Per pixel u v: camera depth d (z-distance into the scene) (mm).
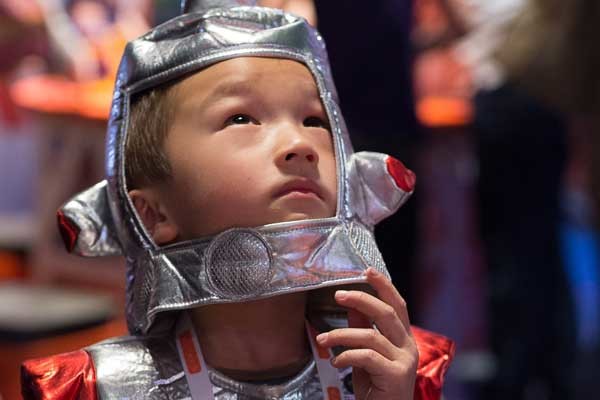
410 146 2359
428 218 3377
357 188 1158
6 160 3562
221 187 1074
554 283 2969
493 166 2893
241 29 1137
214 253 1070
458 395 3211
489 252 2988
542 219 2930
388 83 2281
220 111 1095
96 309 2477
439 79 3373
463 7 3289
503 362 2965
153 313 1088
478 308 3432
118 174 1142
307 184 1083
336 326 1194
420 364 1181
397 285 2447
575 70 2490
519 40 2660
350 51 2229
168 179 1110
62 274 3033
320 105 1152
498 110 2834
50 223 3047
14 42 2971
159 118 1124
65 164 3035
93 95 3039
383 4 2230
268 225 1066
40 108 3002
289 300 1136
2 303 2461
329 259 1076
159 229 1122
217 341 1132
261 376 1131
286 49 1136
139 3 3275
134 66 1144
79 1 3160
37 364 1099
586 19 2453
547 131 2816
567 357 2990
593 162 2604
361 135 2279
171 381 1104
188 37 1134
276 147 1080
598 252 3527
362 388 1093
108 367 1102
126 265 1168
